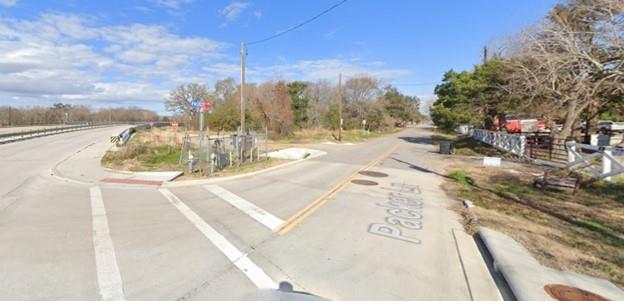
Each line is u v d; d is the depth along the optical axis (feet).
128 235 14.62
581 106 48.34
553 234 15.84
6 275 10.47
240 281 10.56
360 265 12.00
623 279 11.10
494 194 25.21
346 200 22.61
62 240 13.74
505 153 56.85
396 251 13.46
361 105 165.17
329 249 13.51
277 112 94.02
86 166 35.99
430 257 12.91
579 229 16.70
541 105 57.47
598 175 28.07
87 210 18.83
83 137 82.28
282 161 43.75
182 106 170.30
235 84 180.34
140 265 11.54
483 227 16.52
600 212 20.06
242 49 54.39
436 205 21.76
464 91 78.89
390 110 217.56
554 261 12.51
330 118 123.85
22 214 17.58
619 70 38.70
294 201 22.09
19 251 12.44
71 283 10.09
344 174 34.40
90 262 11.64
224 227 16.16
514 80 50.78
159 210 19.21
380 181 30.53
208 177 30.96
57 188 25.14
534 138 54.90
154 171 33.83
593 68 41.01
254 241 14.26
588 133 61.05
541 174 33.45
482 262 12.53
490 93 71.77
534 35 45.96
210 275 10.93
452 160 49.03
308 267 11.74
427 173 36.01
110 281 10.30
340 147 71.51
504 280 10.87
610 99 51.03
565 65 41.29
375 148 70.90
